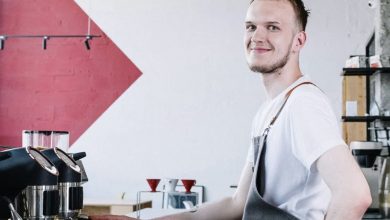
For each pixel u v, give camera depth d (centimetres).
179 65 589
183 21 590
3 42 571
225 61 582
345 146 141
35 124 605
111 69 598
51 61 606
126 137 594
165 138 588
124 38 598
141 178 589
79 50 603
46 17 608
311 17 568
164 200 411
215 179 579
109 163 594
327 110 147
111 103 597
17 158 130
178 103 588
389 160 348
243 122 579
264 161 157
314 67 567
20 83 609
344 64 563
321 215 153
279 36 161
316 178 152
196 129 584
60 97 604
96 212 505
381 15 441
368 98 479
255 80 577
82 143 599
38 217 130
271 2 162
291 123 147
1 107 609
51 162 138
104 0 601
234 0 583
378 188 367
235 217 191
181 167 585
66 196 147
